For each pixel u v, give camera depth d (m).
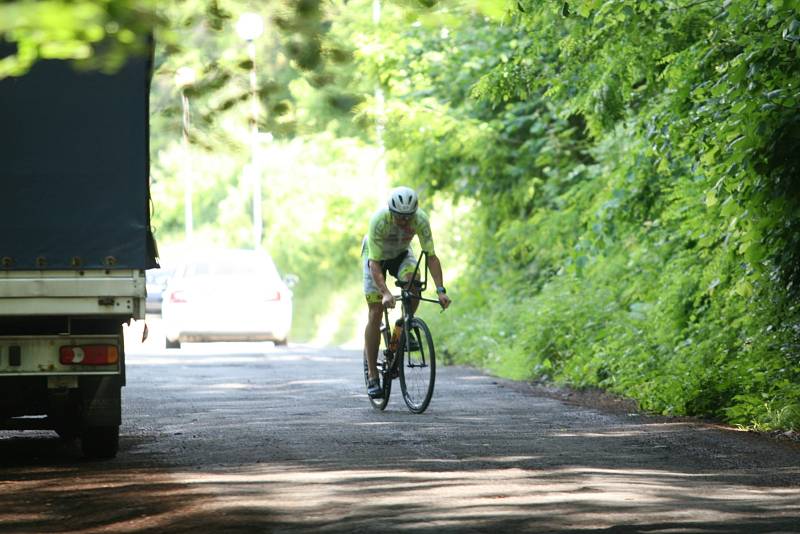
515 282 60.03
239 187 122.12
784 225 30.22
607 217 43.81
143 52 10.42
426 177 61.47
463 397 37.09
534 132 58.06
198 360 54.91
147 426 30.12
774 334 32.66
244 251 66.69
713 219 34.94
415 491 19.48
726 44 32.16
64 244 23.05
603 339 43.00
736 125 28.86
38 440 28.91
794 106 28.16
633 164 42.06
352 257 103.00
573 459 23.50
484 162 59.56
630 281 45.72
